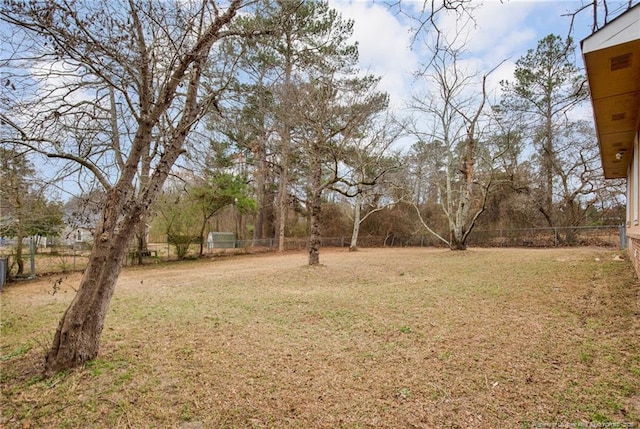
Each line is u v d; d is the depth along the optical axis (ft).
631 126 20.72
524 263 34.99
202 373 11.12
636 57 11.71
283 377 10.81
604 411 8.36
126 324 16.93
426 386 10.00
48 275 43.96
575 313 16.17
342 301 21.42
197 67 13.64
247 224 99.04
